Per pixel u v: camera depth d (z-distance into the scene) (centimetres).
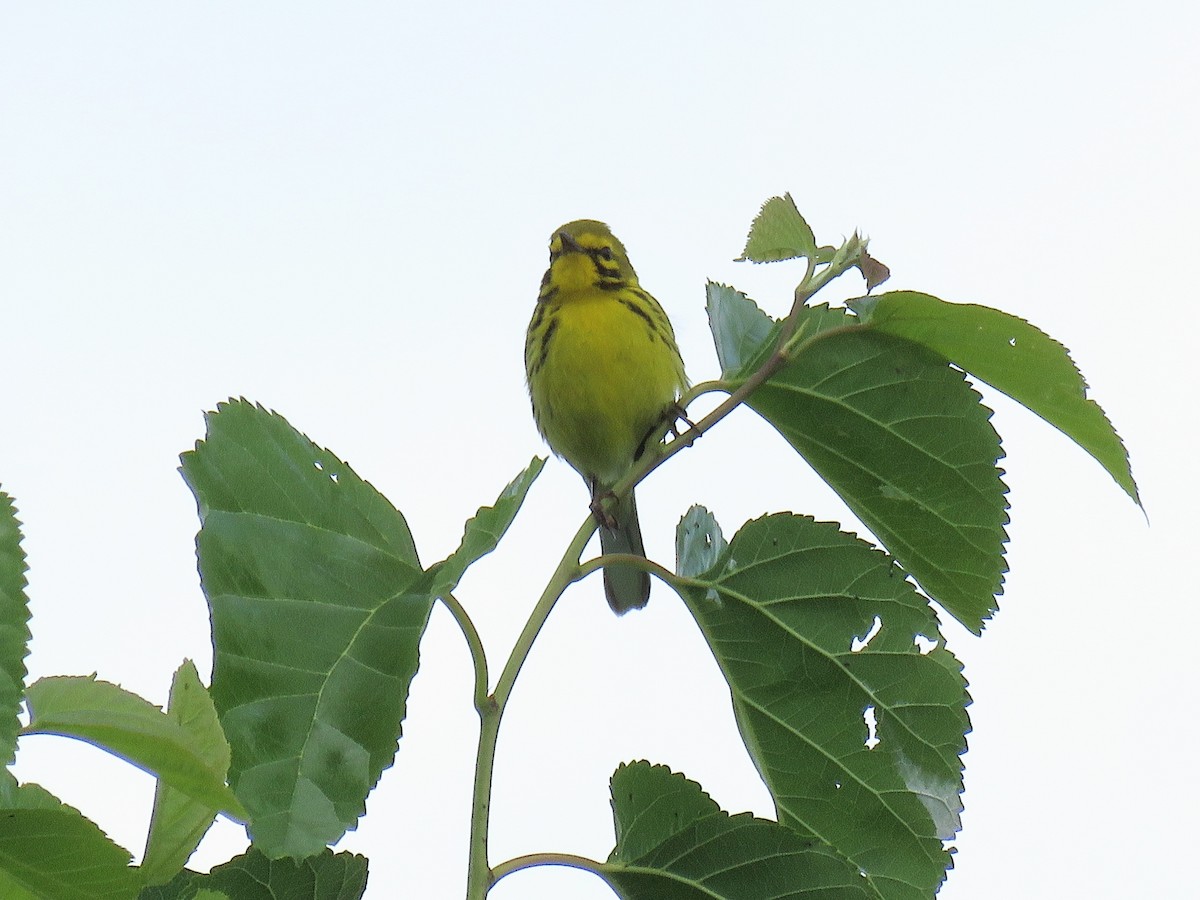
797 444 742
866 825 667
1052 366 675
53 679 393
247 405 536
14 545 365
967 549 723
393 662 517
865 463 729
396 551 540
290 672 507
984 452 711
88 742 399
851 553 670
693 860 591
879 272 690
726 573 674
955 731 665
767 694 677
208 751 429
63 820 377
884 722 670
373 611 525
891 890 656
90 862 385
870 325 696
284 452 535
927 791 662
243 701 497
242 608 509
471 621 542
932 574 735
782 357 692
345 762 500
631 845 595
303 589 520
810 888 588
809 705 672
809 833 673
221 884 488
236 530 518
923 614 667
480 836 517
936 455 716
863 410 718
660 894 595
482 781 522
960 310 673
